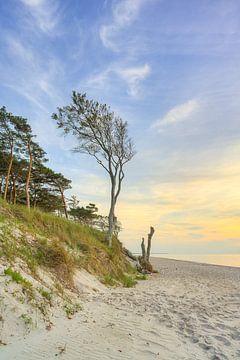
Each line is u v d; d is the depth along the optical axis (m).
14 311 6.24
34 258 9.88
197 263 46.44
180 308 9.70
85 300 9.86
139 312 8.83
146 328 7.21
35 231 13.21
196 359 5.50
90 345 5.78
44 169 29.64
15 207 14.95
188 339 6.64
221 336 6.89
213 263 48.25
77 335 6.27
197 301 11.41
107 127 24.56
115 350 5.64
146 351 5.71
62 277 10.47
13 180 30.02
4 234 9.90
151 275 23.95
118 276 16.59
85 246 16.09
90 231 22.36
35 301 7.16
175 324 7.73
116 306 9.48
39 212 16.38
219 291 15.28
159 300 10.97
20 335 5.72
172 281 19.75
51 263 10.48
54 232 15.28
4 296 6.48
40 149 27.67
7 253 8.70
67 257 11.35
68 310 7.90
